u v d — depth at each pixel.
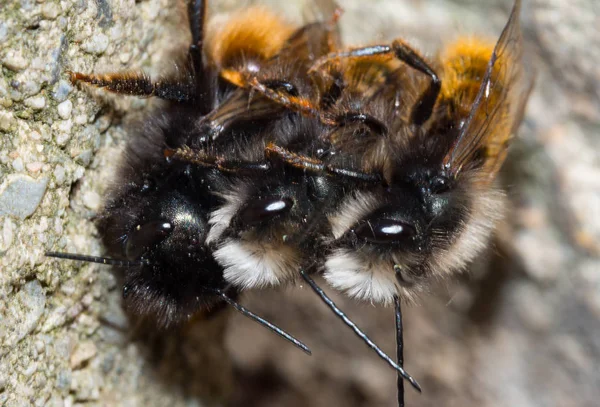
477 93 0.08
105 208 0.08
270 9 0.09
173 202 0.08
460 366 0.10
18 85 0.08
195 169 0.08
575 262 0.09
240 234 0.08
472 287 0.10
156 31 0.08
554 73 0.09
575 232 0.09
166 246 0.08
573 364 0.10
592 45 0.09
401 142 0.08
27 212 0.08
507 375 0.10
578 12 0.09
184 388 0.09
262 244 0.08
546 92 0.09
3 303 0.08
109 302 0.09
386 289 0.08
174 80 0.08
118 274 0.08
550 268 0.09
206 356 0.09
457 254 0.08
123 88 0.08
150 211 0.08
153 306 0.08
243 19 0.08
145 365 0.09
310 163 0.08
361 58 0.08
